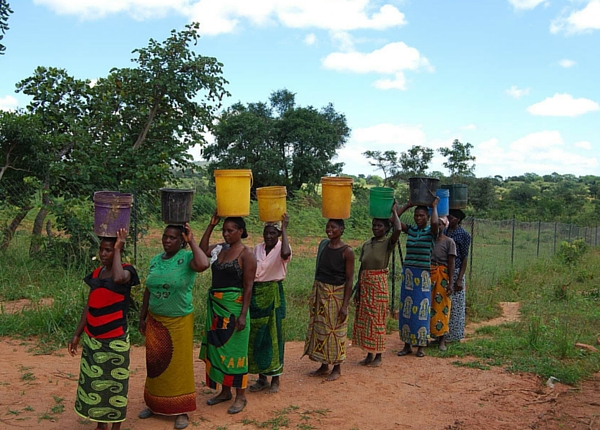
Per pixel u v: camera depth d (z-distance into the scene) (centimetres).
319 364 666
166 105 1236
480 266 1566
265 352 525
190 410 459
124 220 409
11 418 450
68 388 527
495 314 1031
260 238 1702
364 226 2284
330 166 4400
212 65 1239
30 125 1066
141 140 1188
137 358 655
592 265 1909
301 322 870
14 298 863
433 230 687
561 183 10162
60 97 1177
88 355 406
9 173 1096
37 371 568
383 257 646
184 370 453
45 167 1097
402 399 543
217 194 484
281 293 543
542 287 1355
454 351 714
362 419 488
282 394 547
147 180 1075
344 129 5203
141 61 1191
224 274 485
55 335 687
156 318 449
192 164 1253
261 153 4150
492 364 667
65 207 1022
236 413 489
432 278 725
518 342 751
